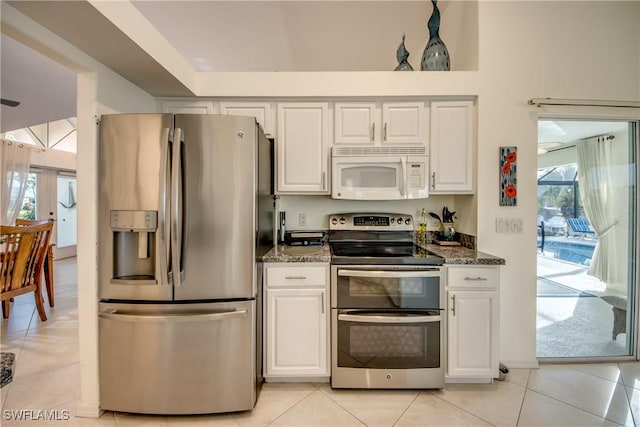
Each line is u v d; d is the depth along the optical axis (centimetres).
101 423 151
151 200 149
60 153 567
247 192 156
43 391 173
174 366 153
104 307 155
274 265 177
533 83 203
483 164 204
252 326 158
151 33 155
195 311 154
